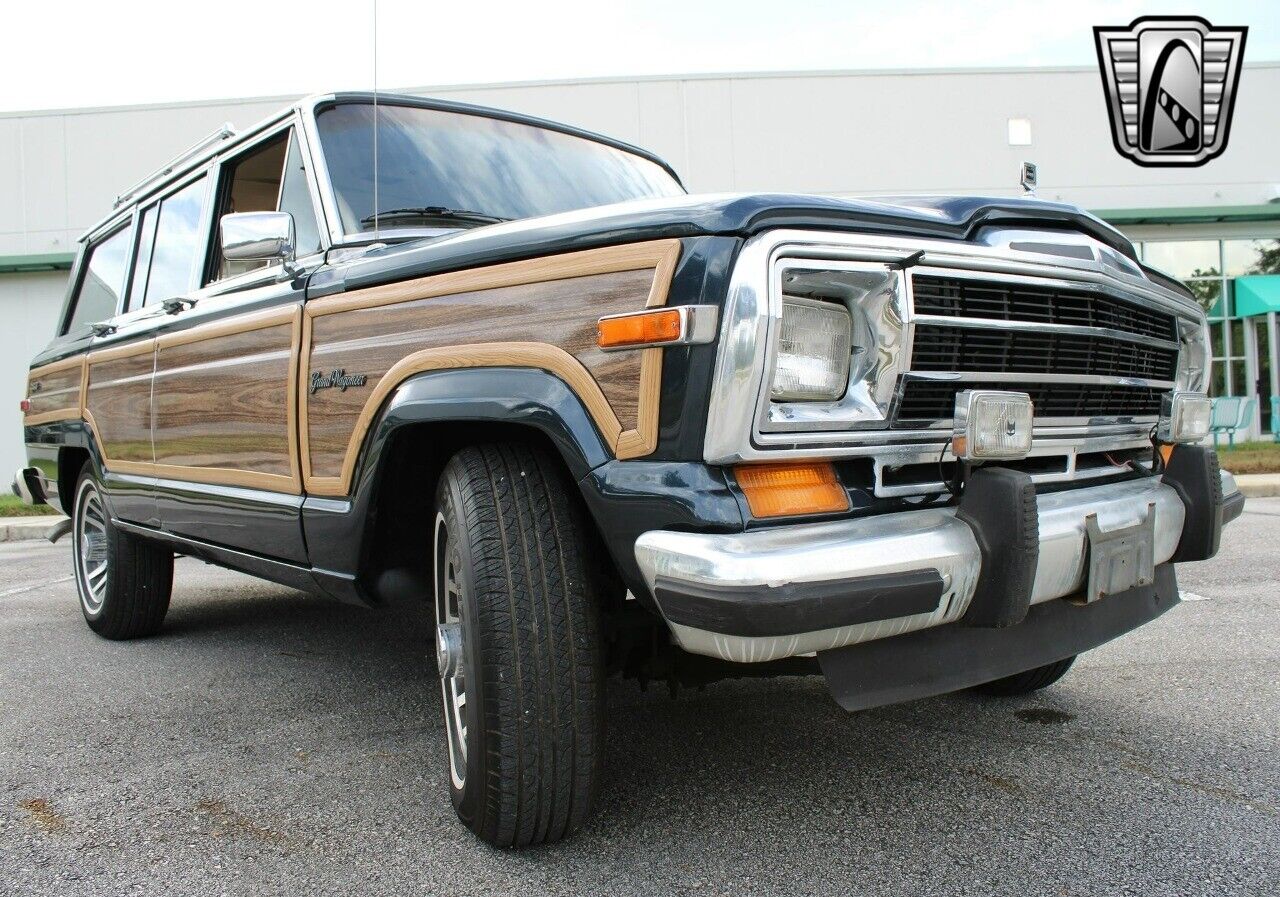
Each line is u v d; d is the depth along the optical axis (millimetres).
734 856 2102
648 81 15242
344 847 2201
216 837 2273
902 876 2008
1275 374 17156
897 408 1972
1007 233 2182
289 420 2738
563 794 2051
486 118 3340
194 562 6969
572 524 2084
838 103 15570
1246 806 2326
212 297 3324
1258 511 8156
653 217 1880
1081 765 2598
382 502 2449
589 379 1934
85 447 4262
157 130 15438
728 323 1771
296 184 2992
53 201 15578
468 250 2197
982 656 2135
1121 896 1919
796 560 1719
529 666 1995
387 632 4375
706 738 2818
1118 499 2357
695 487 1793
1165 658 3627
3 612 5129
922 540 1879
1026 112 16031
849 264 1884
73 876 2098
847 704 1913
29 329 15688
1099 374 2406
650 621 2342
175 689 3516
